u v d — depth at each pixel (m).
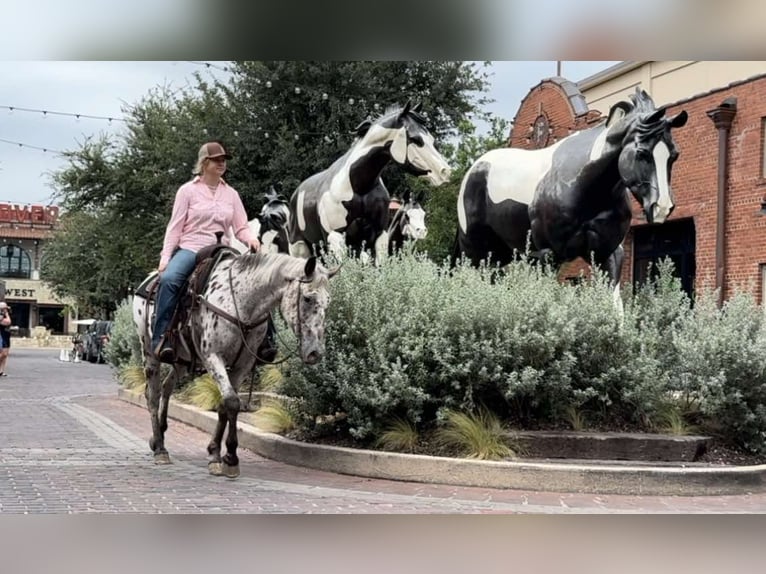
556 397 8.91
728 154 20.75
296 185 25.58
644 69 29.16
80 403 16.97
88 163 33.69
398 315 8.97
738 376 9.21
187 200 8.73
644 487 7.89
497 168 11.30
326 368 9.05
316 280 7.65
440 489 7.92
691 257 22.36
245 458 9.67
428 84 26.33
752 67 24.86
